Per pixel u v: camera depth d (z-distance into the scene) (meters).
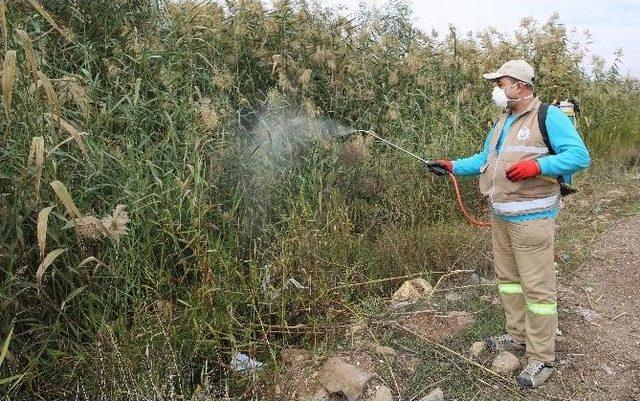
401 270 5.18
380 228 5.98
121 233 3.32
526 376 3.71
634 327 4.46
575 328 4.41
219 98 5.52
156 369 3.38
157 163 4.67
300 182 5.52
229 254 4.27
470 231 5.90
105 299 3.80
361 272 4.99
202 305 3.83
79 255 3.74
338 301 4.49
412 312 4.50
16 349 3.42
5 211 3.39
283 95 5.86
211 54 5.90
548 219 3.59
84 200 4.06
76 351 3.48
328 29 6.63
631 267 5.47
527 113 3.56
